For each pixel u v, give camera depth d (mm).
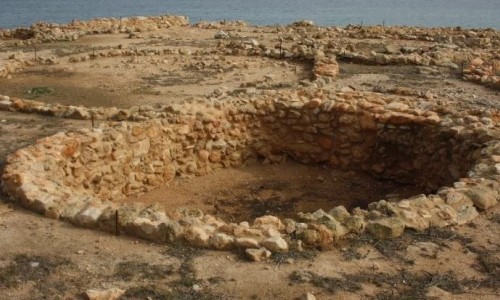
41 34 25641
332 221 7367
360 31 25891
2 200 8289
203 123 12297
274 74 17781
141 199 11297
